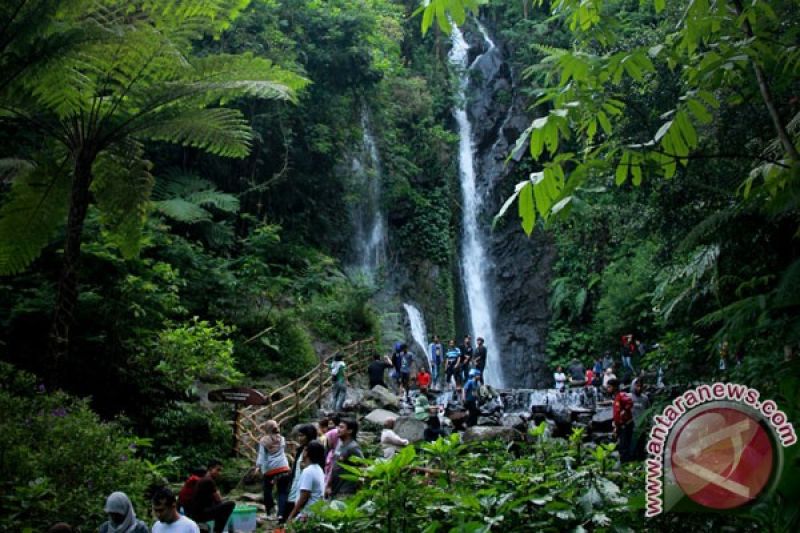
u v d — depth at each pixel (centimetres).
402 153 2531
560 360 2445
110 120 845
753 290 390
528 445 421
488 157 2784
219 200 1680
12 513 552
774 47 280
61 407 723
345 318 1930
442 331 2453
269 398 1205
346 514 284
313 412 1352
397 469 295
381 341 2017
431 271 2505
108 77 824
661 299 746
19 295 1022
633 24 1294
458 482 336
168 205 1503
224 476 970
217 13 856
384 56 2370
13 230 864
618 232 1088
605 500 287
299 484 577
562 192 259
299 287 1872
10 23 732
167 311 1215
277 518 754
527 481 305
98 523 598
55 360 770
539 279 2622
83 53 773
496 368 2572
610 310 2039
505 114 2823
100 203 912
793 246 324
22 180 873
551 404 1667
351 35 2062
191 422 1058
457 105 2806
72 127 860
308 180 2112
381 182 2417
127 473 668
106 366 1016
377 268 2284
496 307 2638
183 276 1499
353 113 2280
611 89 731
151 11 819
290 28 1984
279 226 1791
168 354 1070
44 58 714
